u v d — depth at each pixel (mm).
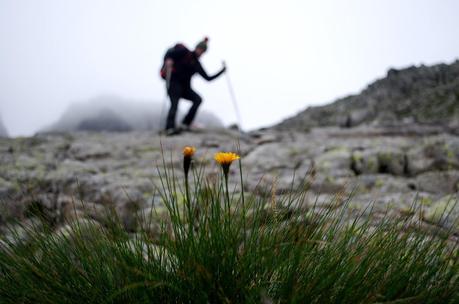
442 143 4309
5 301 1021
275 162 4250
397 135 5789
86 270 1101
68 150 4898
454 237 1413
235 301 1002
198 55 6172
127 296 1027
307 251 1069
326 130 6758
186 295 1005
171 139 5602
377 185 3330
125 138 5852
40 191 3088
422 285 1041
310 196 2686
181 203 2441
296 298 941
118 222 1233
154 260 1081
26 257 1129
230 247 1049
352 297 986
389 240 1146
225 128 6953
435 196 2863
